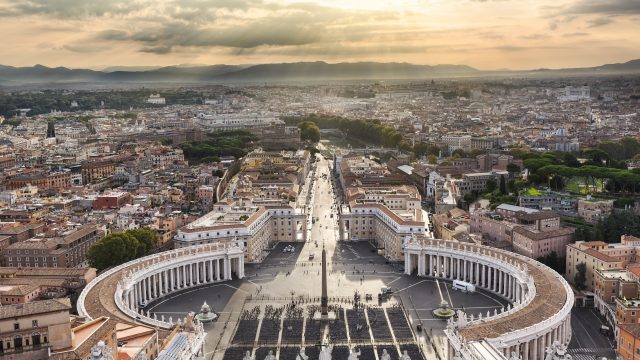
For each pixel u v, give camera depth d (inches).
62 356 6692.9
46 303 7111.2
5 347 6840.6
